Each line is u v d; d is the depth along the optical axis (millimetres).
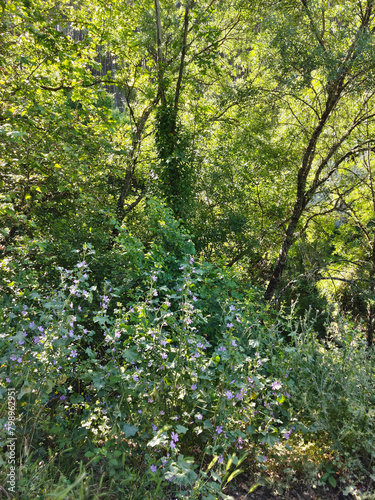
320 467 2963
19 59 5695
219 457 2564
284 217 13781
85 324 4402
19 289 3586
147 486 2496
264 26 8922
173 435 2379
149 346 2898
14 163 5578
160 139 10969
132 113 13023
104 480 2426
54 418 2799
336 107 10297
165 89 11133
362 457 3123
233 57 13688
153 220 6262
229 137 12734
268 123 11859
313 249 12906
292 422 3186
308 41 8438
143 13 10656
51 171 6203
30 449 2469
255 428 3121
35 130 5902
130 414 2719
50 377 2666
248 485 2818
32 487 2021
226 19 13406
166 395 2953
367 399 3418
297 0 9008
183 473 2145
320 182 10531
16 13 5523
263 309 5102
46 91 6598
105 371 2756
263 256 13789
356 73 8445
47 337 2686
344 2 8547
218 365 3129
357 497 2779
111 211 7469
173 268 5438
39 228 6074
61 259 5562
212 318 4715
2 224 5785
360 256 13258
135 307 3172
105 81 11383
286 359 3611
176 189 10688
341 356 3797
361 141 10938
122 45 11250
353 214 12812
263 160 12297
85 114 6312
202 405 2957
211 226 11445
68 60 6031
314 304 11977
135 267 5105
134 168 11672
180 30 10320
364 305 11672
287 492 2811
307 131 11180
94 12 10109
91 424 2752
